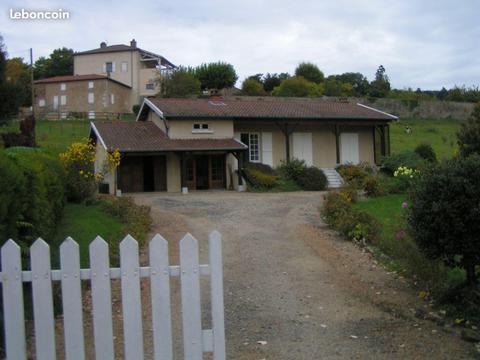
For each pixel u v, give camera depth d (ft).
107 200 57.06
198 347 13.10
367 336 18.58
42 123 161.89
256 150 97.55
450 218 19.85
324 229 43.62
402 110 195.72
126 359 12.87
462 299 21.12
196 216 53.16
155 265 12.96
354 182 76.23
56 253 27.91
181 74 191.52
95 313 12.82
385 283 26.07
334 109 105.29
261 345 17.70
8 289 12.78
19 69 195.11
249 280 27.09
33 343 16.34
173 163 87.10
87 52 225.56
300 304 22.75
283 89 199.00
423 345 17.63
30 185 24.26
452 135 154.51
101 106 201.67
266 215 53.01
